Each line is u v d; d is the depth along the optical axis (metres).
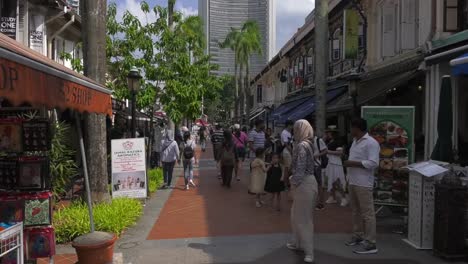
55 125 9.60
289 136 14.15
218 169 16.41
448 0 11.50
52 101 3.95
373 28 16.97
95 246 5.61
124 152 10.74
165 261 6.57
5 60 3.13
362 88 14.49
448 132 7.62
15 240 4.49
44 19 14.08
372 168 6.79
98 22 9.09
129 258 6.72
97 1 9.07
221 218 9.45
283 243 7.43
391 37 14.99
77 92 4.67
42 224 5.31
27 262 5.29
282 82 37.28
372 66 16.81
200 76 16.95
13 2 12.17
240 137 18.64
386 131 8.59
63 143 9.86
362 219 7.15
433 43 11.31
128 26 14.00
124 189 10.71
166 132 14.12
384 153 8.58
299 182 6.52
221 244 7.42
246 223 8.94
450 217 6.36
